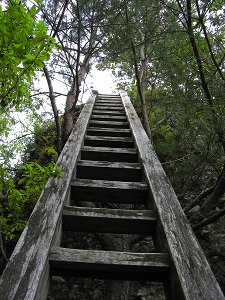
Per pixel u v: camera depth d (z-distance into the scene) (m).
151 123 5.32
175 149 3.08
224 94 2.31
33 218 1.63
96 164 2.59
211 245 3.91
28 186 2.78
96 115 4.96
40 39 1.59
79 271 1.45
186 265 1.33
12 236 3.08
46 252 1.37
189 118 2.53
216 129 2.45
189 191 4.45
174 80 2.74
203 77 2.55
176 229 1.60
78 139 3.16
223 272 3.59
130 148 3.21
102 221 1.79
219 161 2.91
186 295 1.16
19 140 4.19
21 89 1.92
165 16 3.52
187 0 2.48
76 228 1.81
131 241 3.51
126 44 3.79
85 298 3.81
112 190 2.18
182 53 2.90
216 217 2.89
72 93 4.51
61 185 2.04
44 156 5.73
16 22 1.59
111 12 3.47
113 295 3.02
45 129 6.44
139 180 2.61
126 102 5.97
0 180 2.52
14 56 1.63
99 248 4.32
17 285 1.17
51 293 3.86
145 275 1.46
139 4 3.37
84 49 3.91
